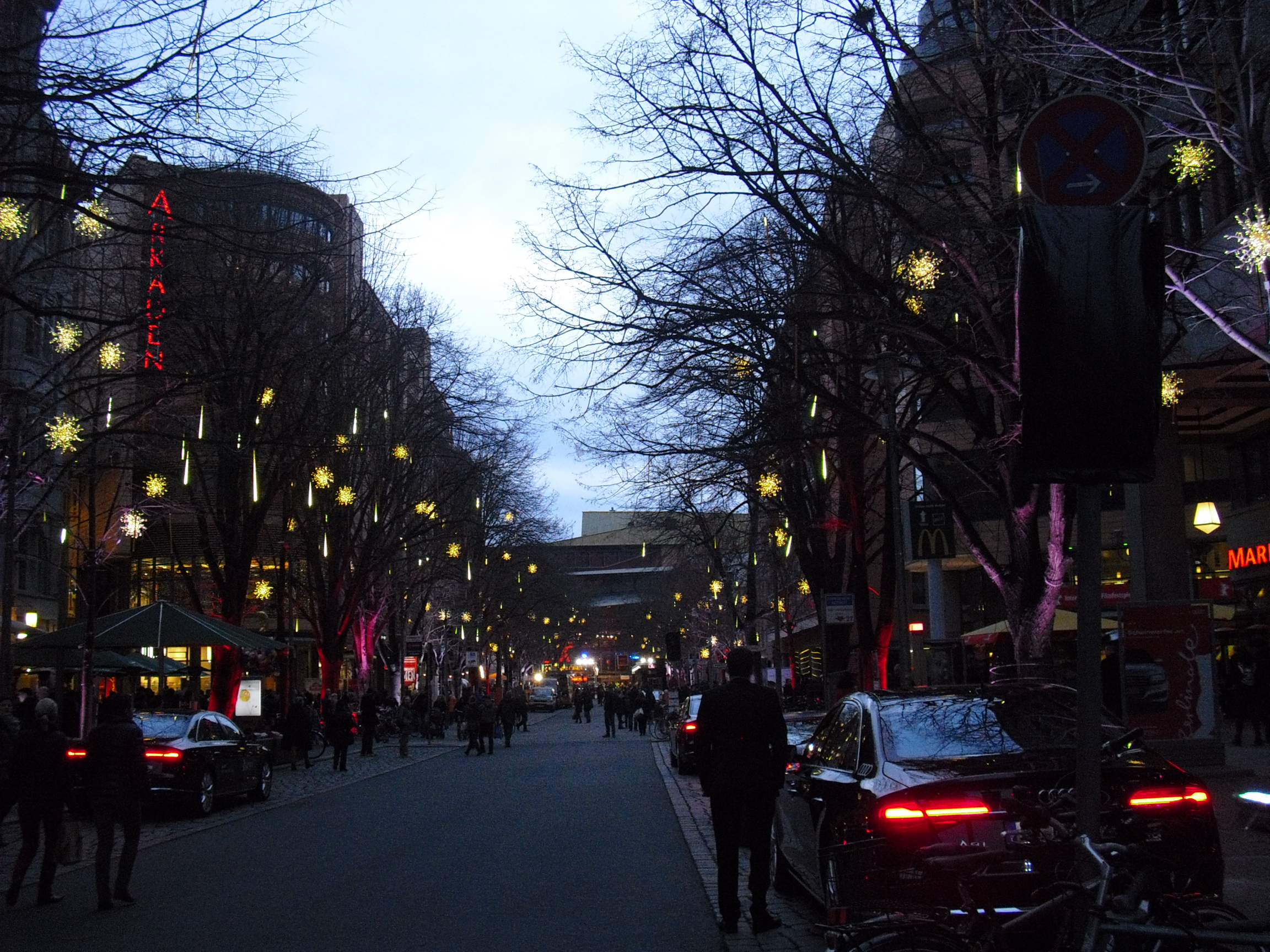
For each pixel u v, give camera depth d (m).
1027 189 5.94
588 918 9.77
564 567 92.06
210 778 19.48
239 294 23.84
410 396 36.53
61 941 9.36
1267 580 27.67
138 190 14.26
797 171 14.34
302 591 42.28
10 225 13.19
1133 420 5.21
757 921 8.93
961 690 8.76
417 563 50.03
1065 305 5.25
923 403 21.48
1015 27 13.90
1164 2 14.40
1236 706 24.03
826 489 27.42
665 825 16.73
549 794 22.25
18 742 11.38
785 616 46.47
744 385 18.34
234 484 28.89
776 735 9.12
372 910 10.33
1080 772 5.11
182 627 24.03
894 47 14.55
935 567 43.16
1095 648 5.17
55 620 36.97
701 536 34.81
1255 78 13.38
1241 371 22.52
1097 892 4.50
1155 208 14.78
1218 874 7.00
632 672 122.12
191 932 9.55
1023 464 5.26
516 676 103.12
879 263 16.94
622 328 15.19
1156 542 27.03
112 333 18.64
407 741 37.78
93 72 11.41
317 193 16.44
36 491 31.44
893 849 6.69
